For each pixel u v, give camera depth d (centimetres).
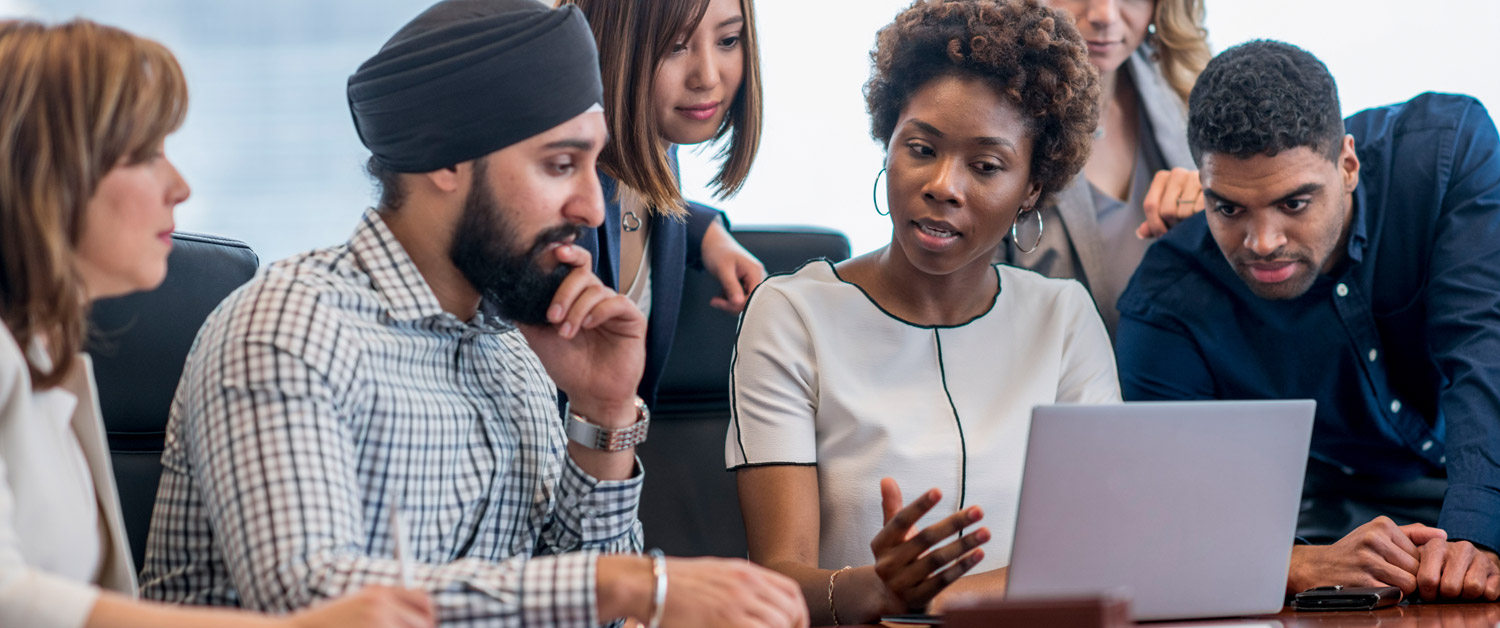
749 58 196
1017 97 149
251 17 287
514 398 127
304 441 100
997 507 155
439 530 116
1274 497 119
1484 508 158
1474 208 186
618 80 182
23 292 91
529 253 118
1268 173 167
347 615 80
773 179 295
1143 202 226
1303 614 131
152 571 112
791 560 143
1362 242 189
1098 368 168
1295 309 193
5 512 84
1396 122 198
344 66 289
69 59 91
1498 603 141
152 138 94
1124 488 113
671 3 180
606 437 130
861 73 294
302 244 289
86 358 102
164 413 146
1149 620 120
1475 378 171
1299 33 284
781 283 165
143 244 95
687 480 196
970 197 151
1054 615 83
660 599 96
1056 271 236
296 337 103
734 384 159
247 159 288
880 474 153
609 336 129
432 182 115
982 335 162
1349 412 199
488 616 95
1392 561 143
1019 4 153
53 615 79
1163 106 246
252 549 96
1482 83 278
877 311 160
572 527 130
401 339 114
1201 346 198
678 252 198
